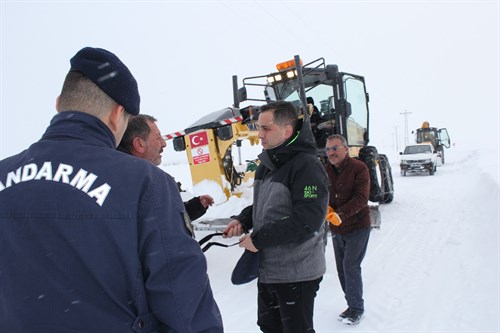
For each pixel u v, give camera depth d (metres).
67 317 0.88
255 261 1.97
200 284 1.00
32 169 0.96
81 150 0.98
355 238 3.08
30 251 0.89
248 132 5.12
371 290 3.78
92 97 1.03
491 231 5.16
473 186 10.32
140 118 1.80
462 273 4.00
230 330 3.05
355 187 3.08
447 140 20.86
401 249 5.07
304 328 1.98
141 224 0.94
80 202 0.91
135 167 0.99
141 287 0.94
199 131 4.93
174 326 0.95
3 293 0.92
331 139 3.13
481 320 2.99
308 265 1.98
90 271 0.89
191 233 1.08
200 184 4.95
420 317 3.17
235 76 6.32
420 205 8.28
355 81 7.18
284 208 1.97
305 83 6.65
